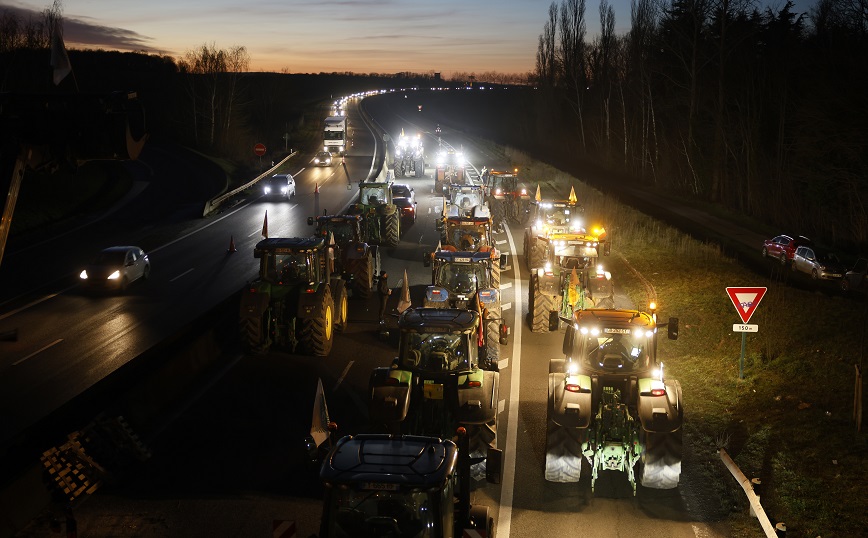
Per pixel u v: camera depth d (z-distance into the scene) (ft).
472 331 42.65
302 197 184.75
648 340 41.78
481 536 28.48
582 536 36.88
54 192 176.14
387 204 120.67
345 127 278.67
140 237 136.46
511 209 146.72
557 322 46.85
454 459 27.81
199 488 41.78
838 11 166.61
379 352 67.67
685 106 235.61
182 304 89.04
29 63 238.07
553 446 40.68
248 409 53.93
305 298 64.75
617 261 110.42
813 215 158.92
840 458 43.83
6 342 73.26
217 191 197.36
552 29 346.33
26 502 38.42
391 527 25.75
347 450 28.09
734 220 167.94
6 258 119.14
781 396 54.39
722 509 39.47
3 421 53.31
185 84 367.86
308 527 37.47
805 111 153.58
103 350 70.64
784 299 82.74
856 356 62.08
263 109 384.68
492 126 472.44
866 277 94.38
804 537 36.17
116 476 43.29
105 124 28.40
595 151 309.63
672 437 39.47
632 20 262.26
